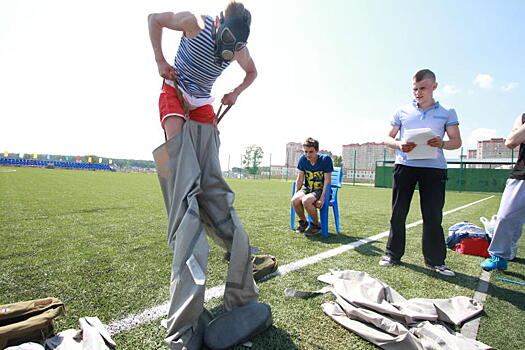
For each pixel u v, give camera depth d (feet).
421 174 9.11
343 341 4.92
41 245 10.30
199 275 4.36
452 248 12.00
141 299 6.29
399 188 9.49
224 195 5.62
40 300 4.94
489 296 7.13
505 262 9.19
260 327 4.88
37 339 4.47
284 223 16.42
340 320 5.47
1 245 10.16
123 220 15.56
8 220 14.60
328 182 13.34
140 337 4.87
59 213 17.08
